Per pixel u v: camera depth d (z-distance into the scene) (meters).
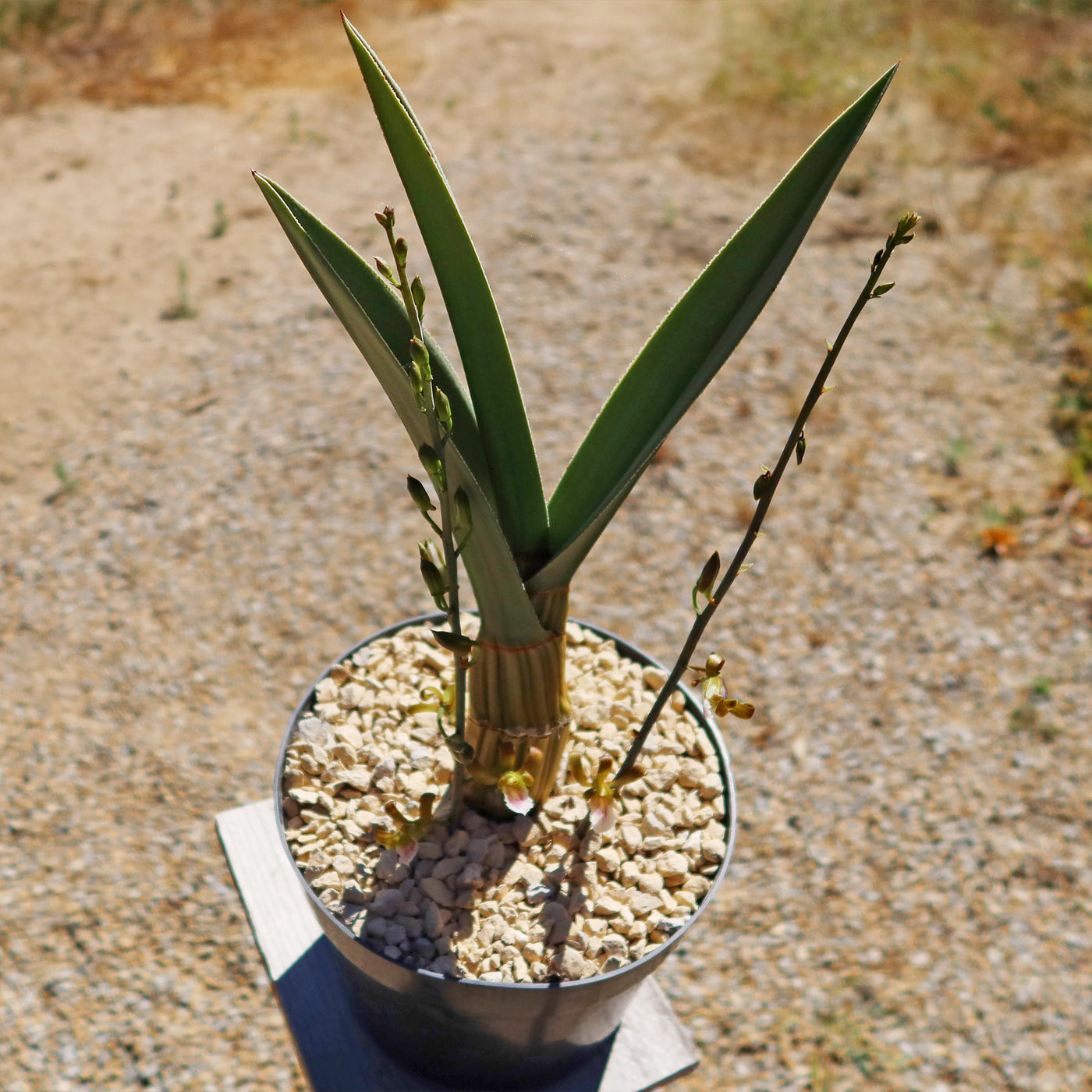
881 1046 2.00
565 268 4.31
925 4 6.88
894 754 2.54
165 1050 1.99
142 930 2.17
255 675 2.73
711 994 2.10
